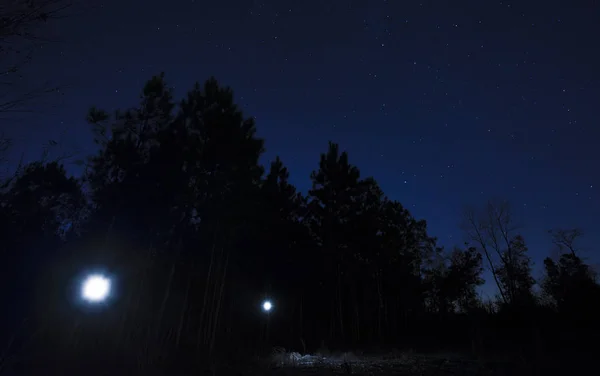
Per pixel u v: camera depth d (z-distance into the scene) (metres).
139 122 15.55
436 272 39.44
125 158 14.45
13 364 8.38
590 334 18.47
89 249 13.65
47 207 15.37
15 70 3.71
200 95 17.12
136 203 14.30
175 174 14.76
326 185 29.05
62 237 15.35
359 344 24.55
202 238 17.56
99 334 11.50
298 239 27.33
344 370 12.18
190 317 16.78
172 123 16.00
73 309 11.43
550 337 19.16
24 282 12.91
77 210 16.23
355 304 27.14
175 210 15.25
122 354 10.77
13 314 11.71
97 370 8.99
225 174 16.33
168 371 9.94
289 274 25.69
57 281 12.80
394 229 31.94
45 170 13.91
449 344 22.50
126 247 13.84
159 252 15.66
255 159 17.75
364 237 27.81
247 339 20.53
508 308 26.12
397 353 19.41
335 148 29.89
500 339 20.95
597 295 24.11
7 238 13.53
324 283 28.67
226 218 16.73
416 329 30.00
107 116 15.05
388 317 31.22
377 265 30.84
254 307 22.72
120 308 12.80
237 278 22.34
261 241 23.16
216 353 14.29
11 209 13.65
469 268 37.91
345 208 28.84
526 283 37.38
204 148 16.14
